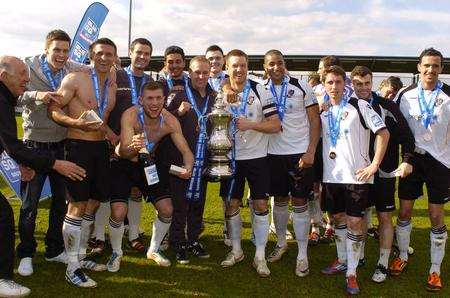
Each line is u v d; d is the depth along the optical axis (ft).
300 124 14.85
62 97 12.57
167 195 14.80
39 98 12.38
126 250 16.78
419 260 16.63
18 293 12.12
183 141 14.46
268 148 15.07
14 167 21.36
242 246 17.92
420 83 14.12
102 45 13.01
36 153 12.00
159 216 14.92
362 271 15.42
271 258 16.08
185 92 15.46
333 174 13.60
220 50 19.90
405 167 13.33
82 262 14.65
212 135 14.33
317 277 14.67
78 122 11.94
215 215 23.20
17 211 22.43
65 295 12.59
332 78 13.33
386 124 14.06
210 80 19.53
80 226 13.17
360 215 13.32
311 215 18.60
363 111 13.10
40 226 19.99
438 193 13.67
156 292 13.04
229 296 12.92
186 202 15.23
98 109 13.14
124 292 12.94
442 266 15.92
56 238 15.07
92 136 13.07
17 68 11.64
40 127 14.08
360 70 13.91
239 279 14.28
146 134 14.23
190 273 14.64
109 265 14.55
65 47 14.02
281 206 15.96
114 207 14.14
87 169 12.89
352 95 13.53
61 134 14.47
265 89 14.58
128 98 15.89
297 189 14.62
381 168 14.01
